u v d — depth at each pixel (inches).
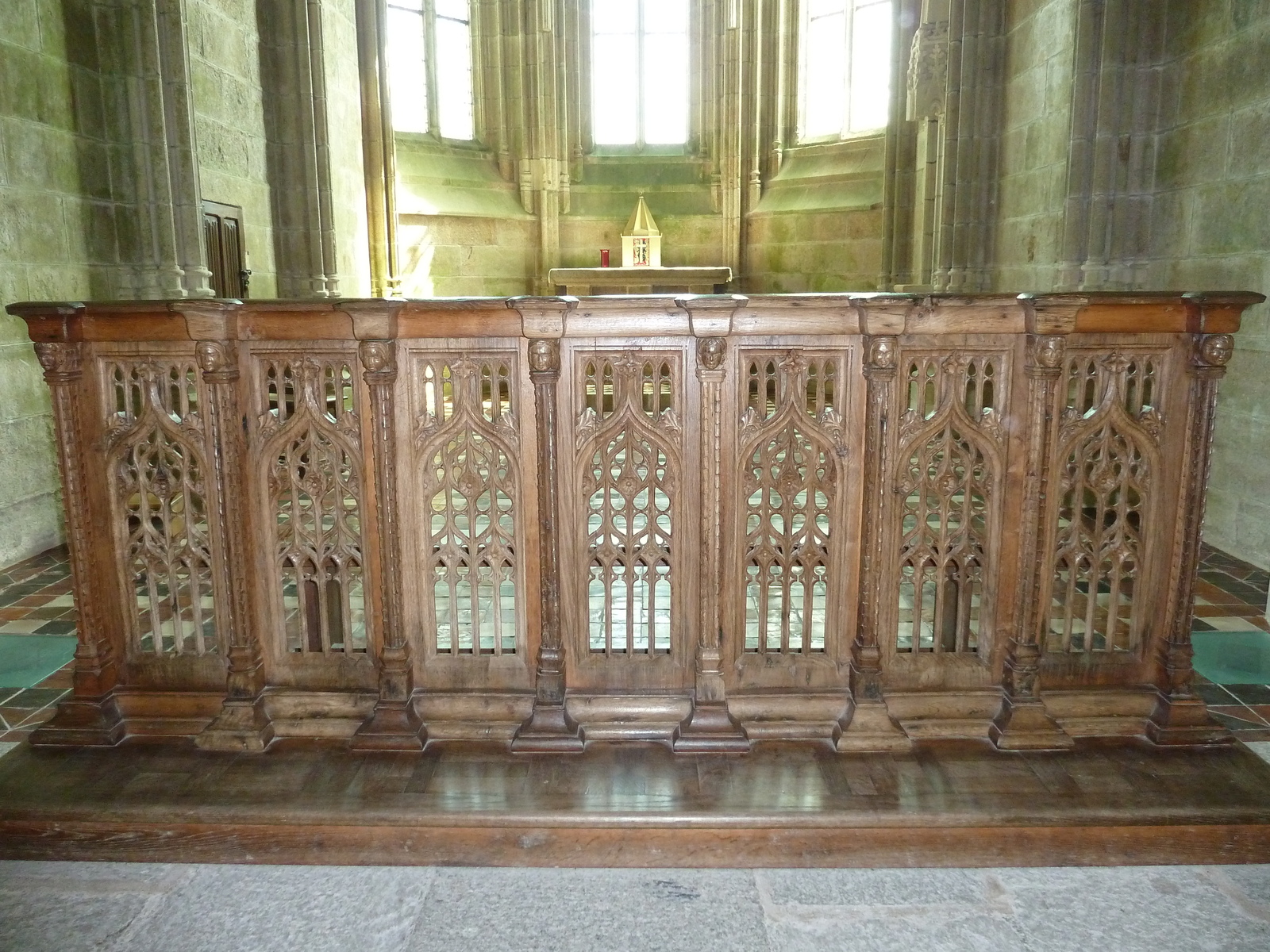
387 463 117.1
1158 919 94.7
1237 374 230.2
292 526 122.6
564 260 559.2
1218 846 104.0
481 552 122.7
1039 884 100.4
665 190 559.8
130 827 105.3
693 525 120.1
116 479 122.3
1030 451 115.8
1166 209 260.7
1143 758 117.7
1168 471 120.6
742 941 91.3
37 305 113.3
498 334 115.7
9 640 171.9
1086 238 276.4
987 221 358.9
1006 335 116.1
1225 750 119.5
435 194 507.2
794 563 122.4
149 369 118.4
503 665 124.4
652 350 116.0
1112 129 268.1
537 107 535.8
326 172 376.8
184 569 126.6
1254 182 221.3
